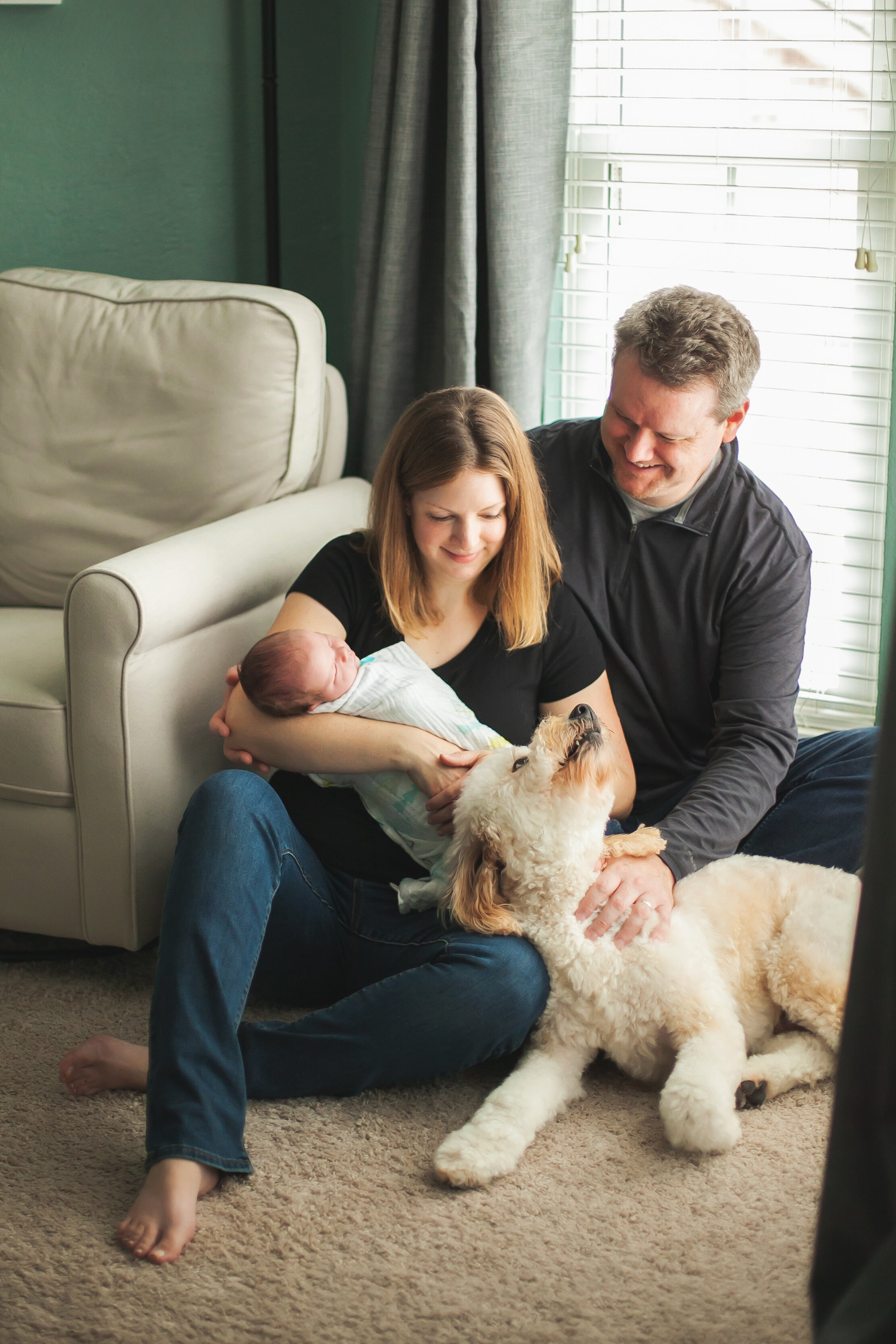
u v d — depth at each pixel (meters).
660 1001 1.42
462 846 1.45
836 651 2.44
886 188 2.19
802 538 1.81
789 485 2.39
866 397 2.27
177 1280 1.22
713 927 1.52
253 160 2.73
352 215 2.84
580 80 2.38
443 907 1.48
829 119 2.21
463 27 2.16
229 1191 1.35
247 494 2.19
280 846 1.47
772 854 1.79
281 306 2.19
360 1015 1.43
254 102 2.69
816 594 2.42
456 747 1.54
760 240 2.33
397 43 2.28
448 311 2.31
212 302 2.22
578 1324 1.16
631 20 2.31
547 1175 1.38
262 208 2.77
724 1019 1.43
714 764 1.72
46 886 1.81
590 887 1.45
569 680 1.67
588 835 1.42
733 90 2.27
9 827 1.80
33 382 2.29
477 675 1.64
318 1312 1.18
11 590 2.31
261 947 1.46
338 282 2.88
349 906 1.60
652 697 1.85
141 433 2.23
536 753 1.39
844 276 2.25
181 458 2.20
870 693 2.42
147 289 2.30
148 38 2.58
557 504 1.85
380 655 1.60
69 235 2.68
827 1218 0.67
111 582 1.66
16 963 1.90
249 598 1.91
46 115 2.61
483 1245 1.27
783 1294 1.20
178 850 1.43
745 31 2.22
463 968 1.41
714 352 1.59
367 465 2.52
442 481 1.50
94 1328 1.16
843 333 2.29
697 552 1.78
